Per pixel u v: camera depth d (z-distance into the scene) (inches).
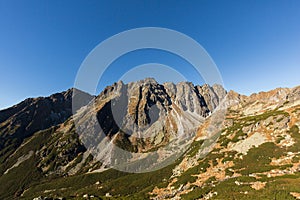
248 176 2723.9
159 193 3449.8
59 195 5846.5
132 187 4399.6
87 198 4517.7
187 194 2819.9
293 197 1859.0
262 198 1952.5
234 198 2139.5
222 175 3142.2
